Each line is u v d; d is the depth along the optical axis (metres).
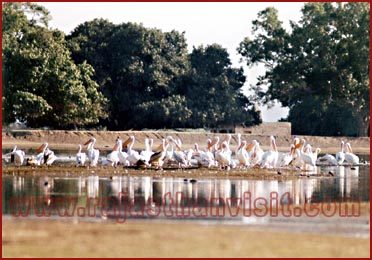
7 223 37.84
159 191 50.69
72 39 138.75
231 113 142.00
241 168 70.31
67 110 117.12
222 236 34.56
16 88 112.75
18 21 117.75
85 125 137.00
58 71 113.94
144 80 139.75
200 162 70.25
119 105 138.62
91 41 138.88
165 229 36.22
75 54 137.00
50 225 37.31
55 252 32.03
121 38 139.00
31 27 120.25
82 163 70.88
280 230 36.12
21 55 112.12
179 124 139.38
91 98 119.81
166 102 137.38
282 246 32.78
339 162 84.25
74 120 119.38
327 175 65.88
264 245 32.94
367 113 142.50
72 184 55.12
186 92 142.00
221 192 50.41
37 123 122.12
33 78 112.00
